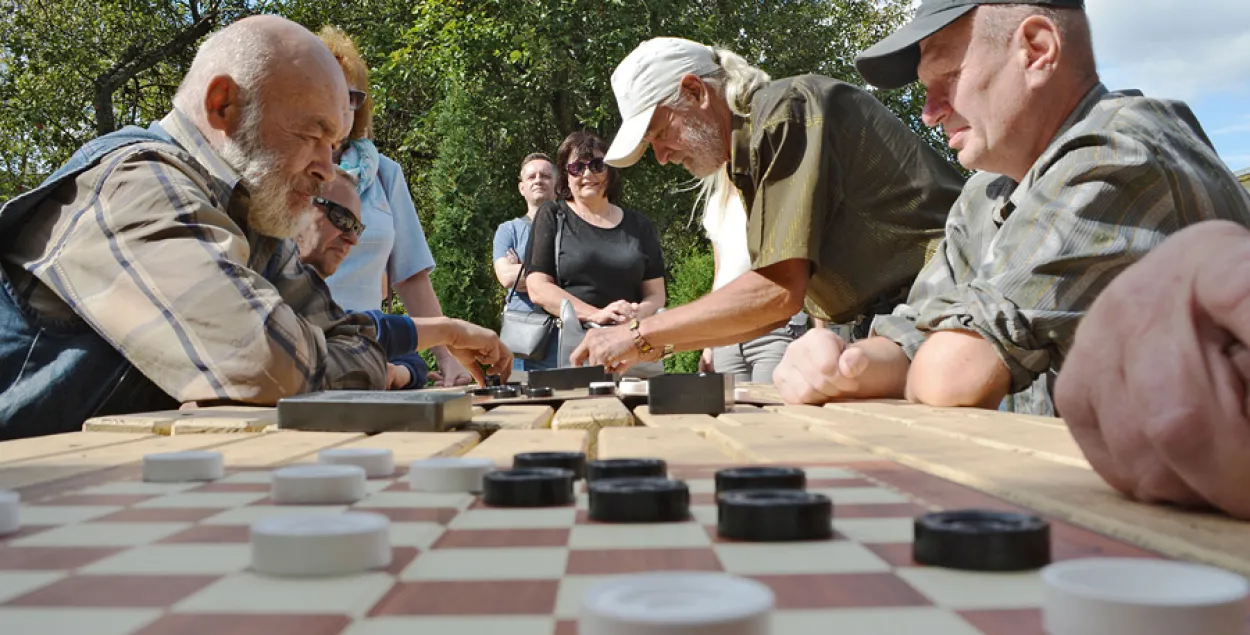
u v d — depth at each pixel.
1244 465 0.64
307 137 2.61
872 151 2.98
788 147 2.88
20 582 0.54
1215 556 0.56
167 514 0.78
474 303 13.02
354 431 1.49
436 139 17.22
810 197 2.83
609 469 0.86
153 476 0.96
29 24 17.66
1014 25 2.33
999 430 1.34
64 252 2.20
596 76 16.48
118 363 2.22
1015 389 2.01
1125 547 0.61
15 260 2.23
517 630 0.44
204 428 1.51
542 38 16.42
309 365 2.17
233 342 2.09
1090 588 0.40
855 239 3.02
